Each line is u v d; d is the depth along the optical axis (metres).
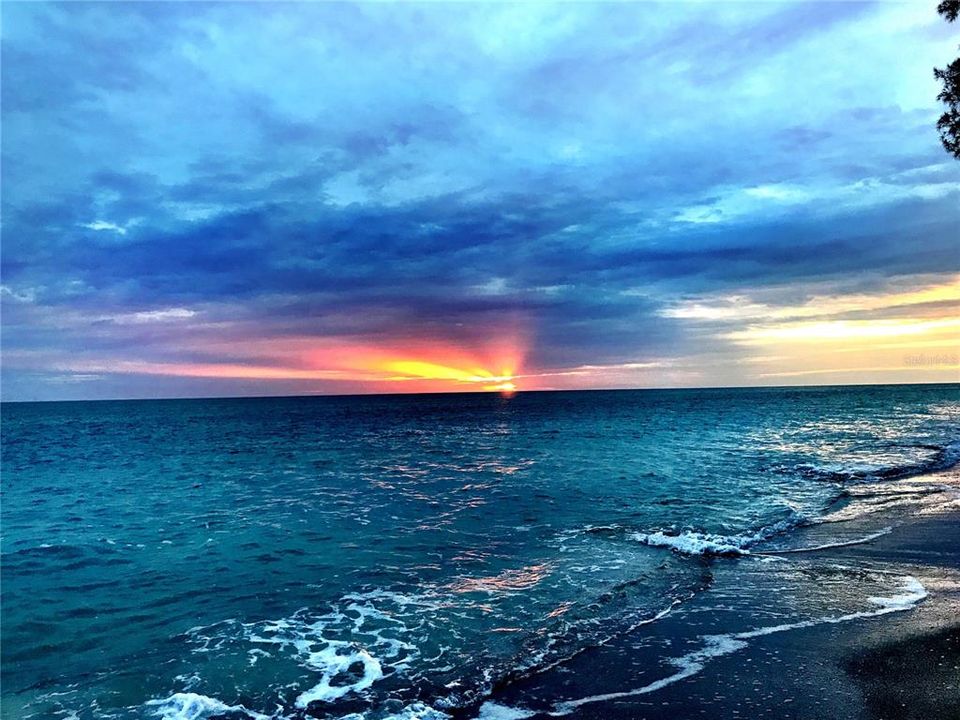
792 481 20.05
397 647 7.88
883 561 10.83
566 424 52.78
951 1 8.74
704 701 6.16
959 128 8.88
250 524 15.68
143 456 34.31
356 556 12.27
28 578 11.58
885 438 33.47
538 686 6.66
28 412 120.12
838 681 6.43
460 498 18.31
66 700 6.86
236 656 7.83
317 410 100.19
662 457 26.78
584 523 14.58
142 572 11.84
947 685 6.23
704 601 9.09
